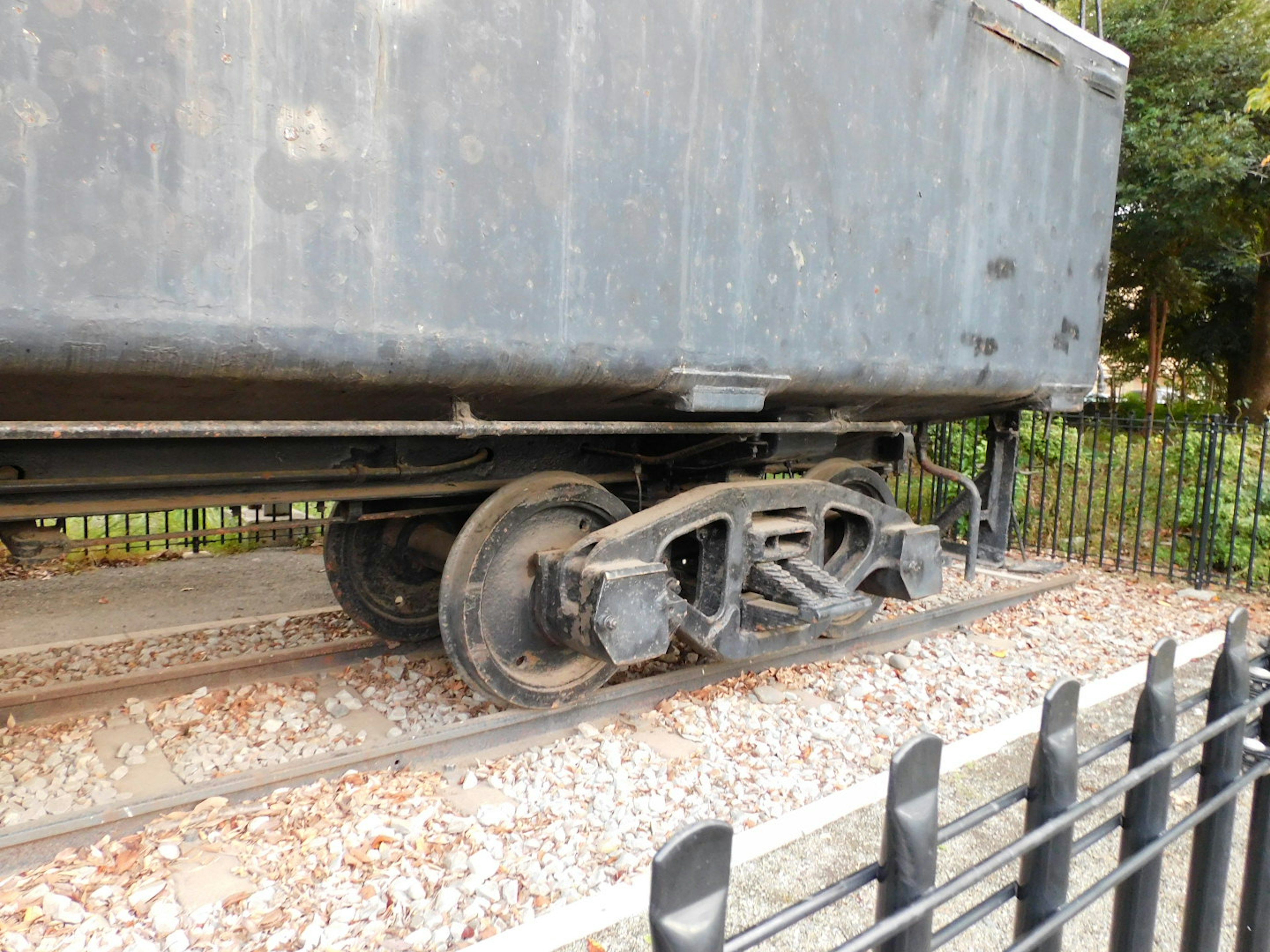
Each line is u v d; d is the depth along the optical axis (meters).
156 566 7.39
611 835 2.99
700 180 3.27
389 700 4.14
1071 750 1.40
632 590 3.52
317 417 3.11
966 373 4.57
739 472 4.56
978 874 1.21
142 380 2.37
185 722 3.80
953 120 4.27
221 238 2.25
